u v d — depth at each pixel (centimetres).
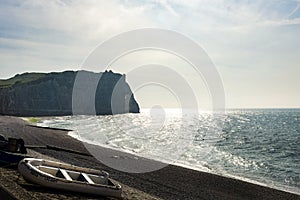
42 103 13700
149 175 2333
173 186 2042
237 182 2362
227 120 11956
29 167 1411
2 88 13250
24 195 1234
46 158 2433
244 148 4628
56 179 1364
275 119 12838
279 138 6028
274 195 2077
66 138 4719
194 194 1898
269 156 3916
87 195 1389
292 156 3928
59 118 10538
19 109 12925
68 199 1278
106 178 1559
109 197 1445
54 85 14350
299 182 2544
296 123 10319
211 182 2297
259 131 7525
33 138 4322
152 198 1630
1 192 1237
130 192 1680
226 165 3192
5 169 1627
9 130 5200
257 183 2427
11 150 2295
